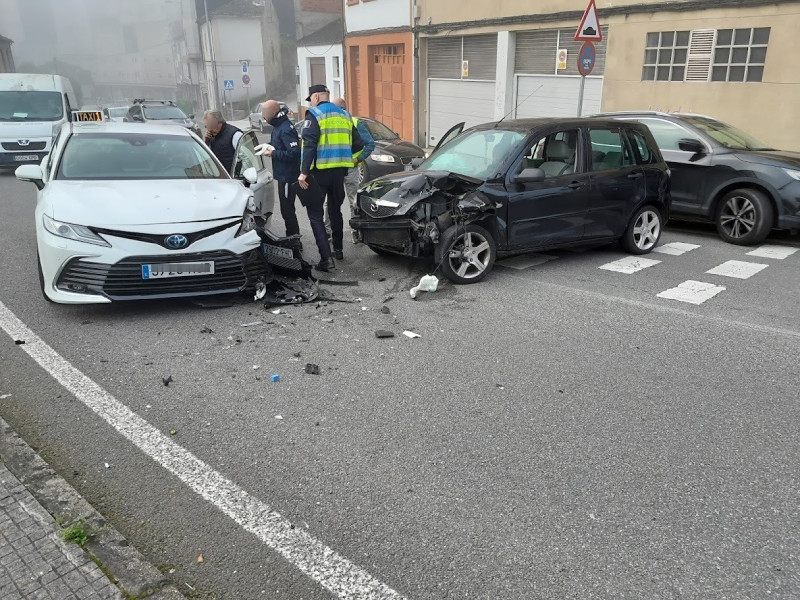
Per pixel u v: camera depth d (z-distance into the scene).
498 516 3.07
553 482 3.35
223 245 5.64
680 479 3.38
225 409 4.08
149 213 5.54
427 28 20.22
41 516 2.86
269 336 5.30
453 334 5.40
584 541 2.91
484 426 3.91
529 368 4.75
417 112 21.70
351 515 3.08
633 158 7.94
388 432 3.83
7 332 5.32
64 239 5.31
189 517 3.05
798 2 11.04
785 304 6.22
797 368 4.77
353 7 25.44
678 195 9.34
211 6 58.91
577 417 4.03
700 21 12.46
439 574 2.71
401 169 13.60
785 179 8.23
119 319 5.65
